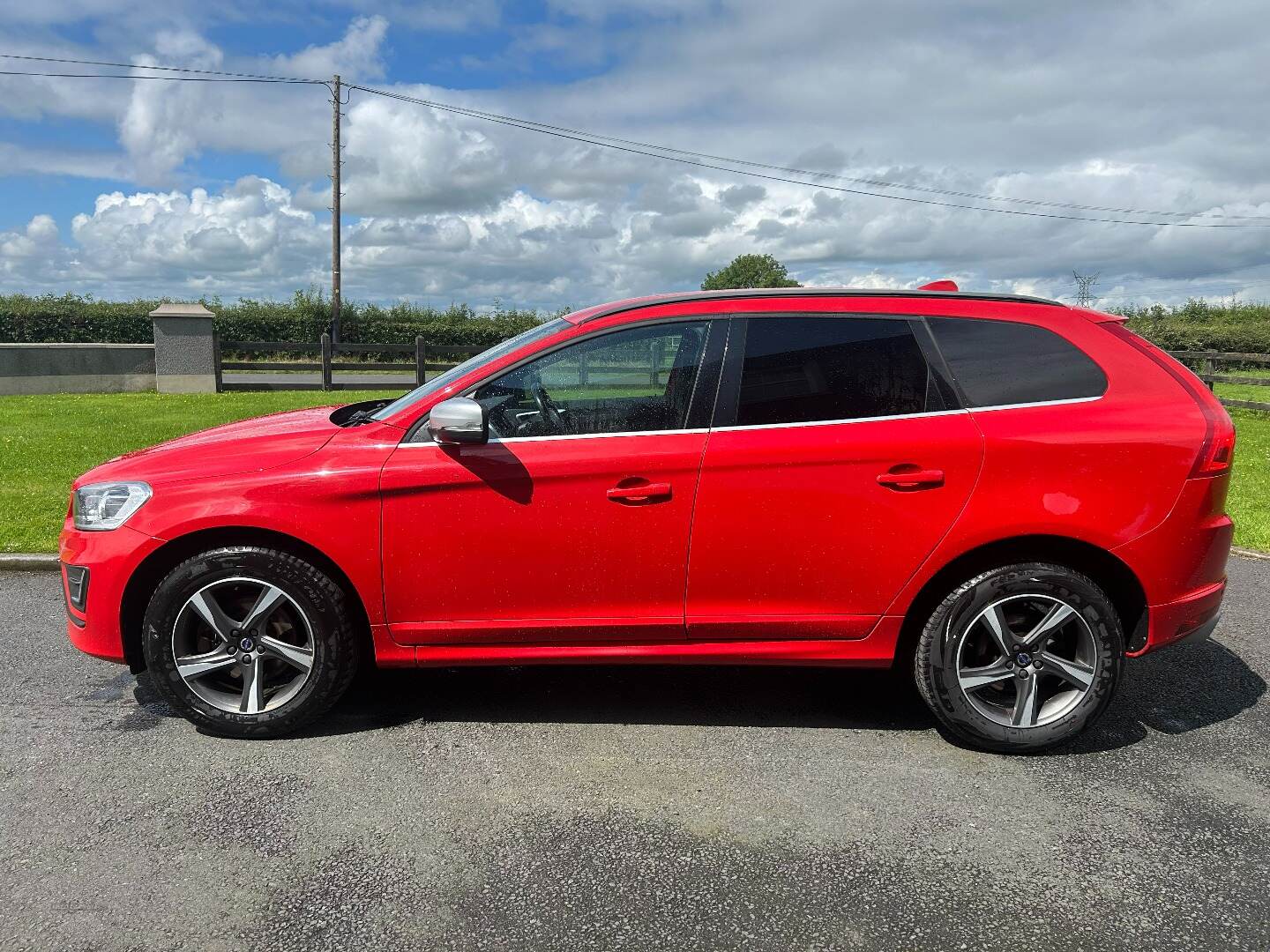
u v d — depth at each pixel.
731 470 3.14
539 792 2.98
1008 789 3.04
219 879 2.46
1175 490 3.13
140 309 27.16
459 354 19.98
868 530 3.16
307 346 17.97
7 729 3.41
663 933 2.26
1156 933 2.28
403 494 3.16
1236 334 31.48
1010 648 3.22
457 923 2.29
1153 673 4.16
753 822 2.80
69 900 2.35
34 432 10.76
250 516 3.15
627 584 3.22
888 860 2.60
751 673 4.10
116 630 3.28
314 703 3.30
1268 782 3.10
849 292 3.35
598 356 3.22
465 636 3.28
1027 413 3.16
